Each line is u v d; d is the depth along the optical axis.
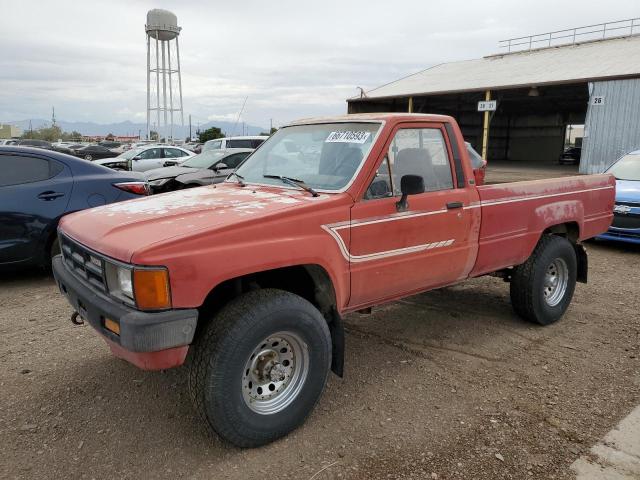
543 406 3.58
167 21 44.97
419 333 4.90
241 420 2.90
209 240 2.76
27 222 6.07
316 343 3.16
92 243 2.94
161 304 2.62
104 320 2.82
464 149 4.26
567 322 5.25
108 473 2.83
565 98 35.91
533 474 2.86
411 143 3.89
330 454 3.02
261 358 3.03
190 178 11.45
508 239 4.57
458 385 3.87
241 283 3.14
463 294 6.13
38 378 3.87
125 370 4.01
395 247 3.69
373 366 4.19
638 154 10.29
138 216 3.15
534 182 4.80
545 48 35.97
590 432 3.27
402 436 3.21
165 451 3.03
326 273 3.33
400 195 3.72
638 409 3.54
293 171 3.96
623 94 21.78
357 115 4.10
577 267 5.48
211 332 2.85
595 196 5.55
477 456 3.01
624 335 4.91
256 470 2.87
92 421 3.33
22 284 6.32
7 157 6.14
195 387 2.84
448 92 30.36
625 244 9.52
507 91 31.45
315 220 3.22
